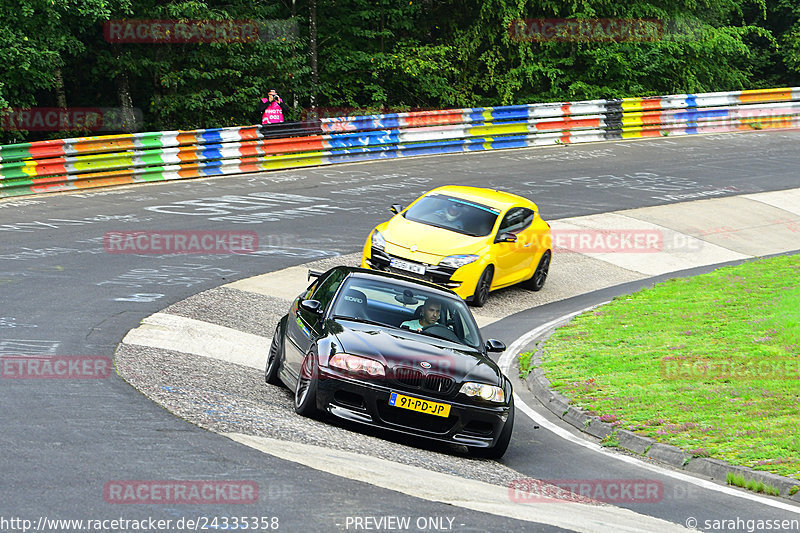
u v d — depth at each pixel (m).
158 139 53.97
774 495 18.52
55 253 35.59
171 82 69.12
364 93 85.44
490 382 20.05
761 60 104.00
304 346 21.20
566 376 27.44
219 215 46.00
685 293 38.47
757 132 85.25
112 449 15.47
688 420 22.94
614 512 16.19
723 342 30.48
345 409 19.56
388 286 22.97
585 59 89.00
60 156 49.53
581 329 33.22
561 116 75.44
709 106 83.94
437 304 22.56
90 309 28.38
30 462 14.38
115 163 51.88
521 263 38.78
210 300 31.70
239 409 19.61
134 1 67.31
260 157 59.28
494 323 34.81
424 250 35.22
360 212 49.12
